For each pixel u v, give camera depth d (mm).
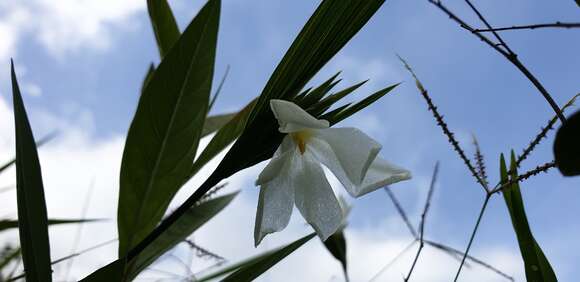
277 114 259
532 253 320
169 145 297
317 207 294
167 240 354
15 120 266
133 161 298
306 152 295
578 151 194
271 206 292
